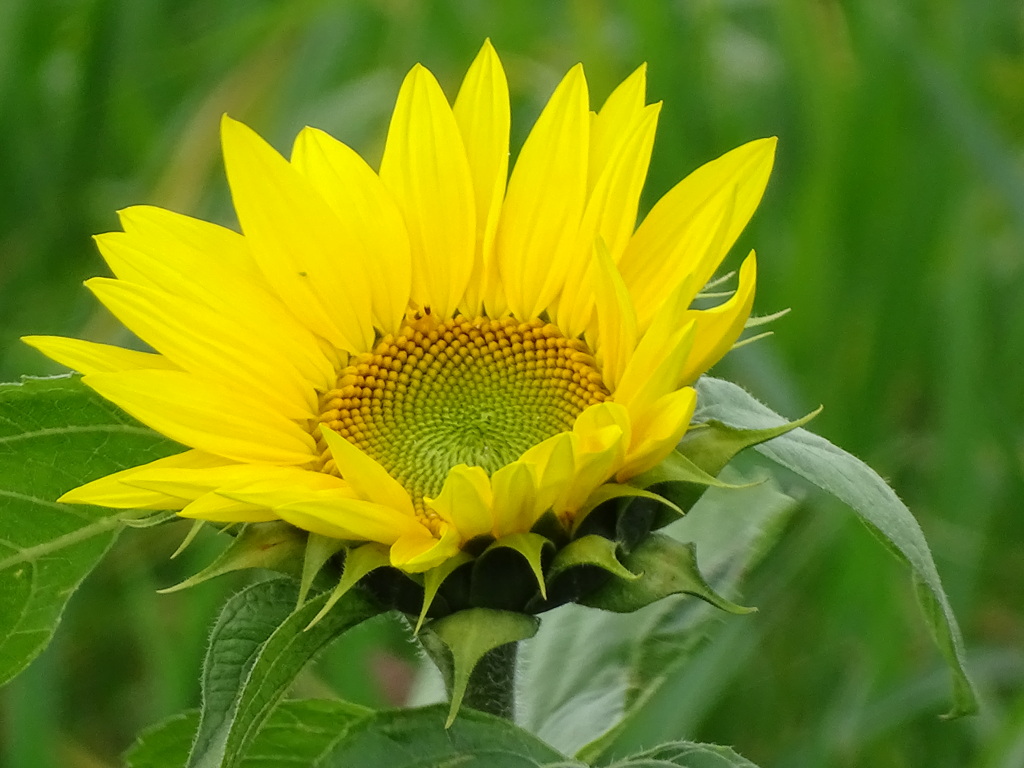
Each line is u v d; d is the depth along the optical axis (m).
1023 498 1.13
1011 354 1.17
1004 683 1.11
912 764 1.11
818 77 1.20
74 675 1.14
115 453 0.97
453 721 0.91
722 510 1.03
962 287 1.15
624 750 1.07
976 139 1.16
